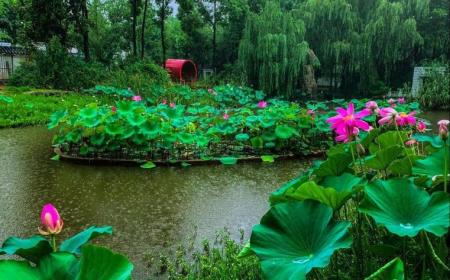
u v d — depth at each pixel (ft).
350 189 5.80
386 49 61.93
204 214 13.41
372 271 6.77
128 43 98.22
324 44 64.18
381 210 5.22
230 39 90.58
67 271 4.39
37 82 54.95
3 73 71.87
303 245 5.08
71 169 18.83
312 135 24.38
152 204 14.32
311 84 62.34
